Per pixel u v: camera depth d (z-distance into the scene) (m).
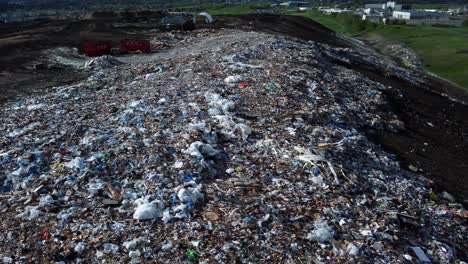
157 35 46.38
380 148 17.06
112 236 8.80
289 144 13.44
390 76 33.44
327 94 20.81
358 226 9.70
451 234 10.75
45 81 25.27
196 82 19.67
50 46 38.00
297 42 38.94
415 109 25.03
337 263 8.38
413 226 10.32
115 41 42.19
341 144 14.56
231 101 16.58
